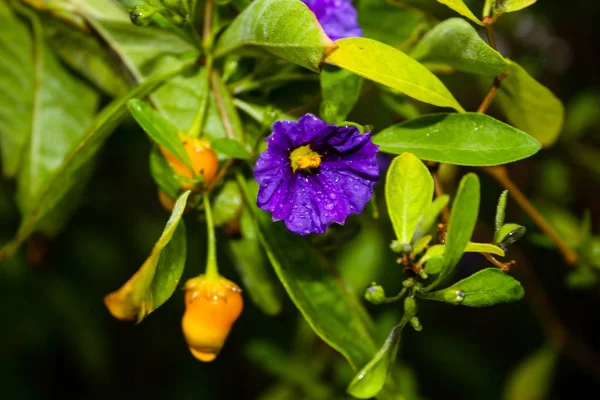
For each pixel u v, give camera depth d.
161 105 0.33
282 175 0.30
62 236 0.57
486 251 0.30
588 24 0.61
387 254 0.45
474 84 0.43
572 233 0.43
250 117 0.34
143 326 0.68
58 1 0.36
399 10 0.35
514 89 0.34
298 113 0.34
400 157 0.30
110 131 0.33
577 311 0.62
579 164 0.52
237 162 0.33
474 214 0.29
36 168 0.38
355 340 0.33
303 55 0.30
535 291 0.47
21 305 0.57
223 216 0.33
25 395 0.64
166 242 0.29
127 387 0.71
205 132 0.33
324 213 0.31
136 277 0.29
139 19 0.32
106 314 0.61
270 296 0.35
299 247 0.34
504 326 0.66
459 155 0.31
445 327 0.65
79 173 0.37
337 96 0.32
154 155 0.32
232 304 0.32
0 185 0.52
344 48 0.30
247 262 0.35
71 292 0.58
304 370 0.51
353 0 0.35
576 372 0.67
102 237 0.58
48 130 0.38
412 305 0.30
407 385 0.47
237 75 0.34
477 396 0.64
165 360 0.70
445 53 0.33
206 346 0.32
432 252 0.30
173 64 0.34
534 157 0.50
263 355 0.51
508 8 0.31
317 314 0.33
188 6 0.32
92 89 0.38
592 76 0.62
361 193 0.31
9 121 0.38
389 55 0.30
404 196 0.30
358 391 0.30
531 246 0.53
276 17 0.30
